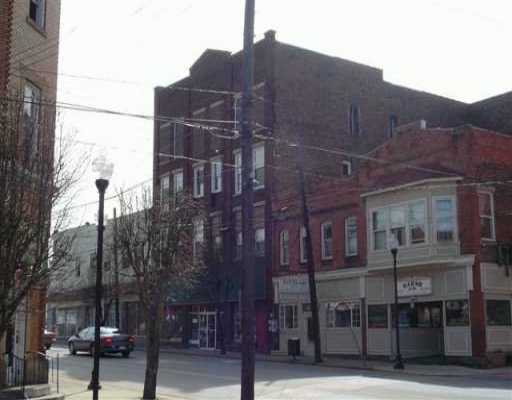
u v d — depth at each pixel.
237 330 43.91
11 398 15.72
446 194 30.91
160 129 53.41
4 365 16.92
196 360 34.84
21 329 18.44
